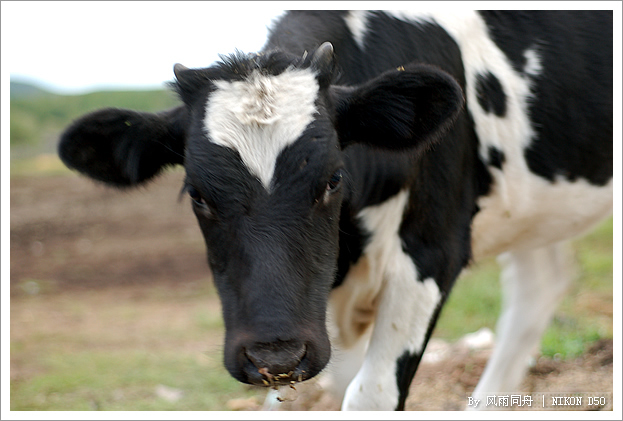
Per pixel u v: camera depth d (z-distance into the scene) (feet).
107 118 6.64
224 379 9.46
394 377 6.94
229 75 6.46
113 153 6.74
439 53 7.15
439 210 7.01
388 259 7.00
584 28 7.60
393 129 6.55
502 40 7.39
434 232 7.01
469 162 7.18
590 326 9.55
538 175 7.41
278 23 7.17
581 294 11.27
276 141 6.29
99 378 9.65
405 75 6.46
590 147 7.52
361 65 7.04
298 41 6.93
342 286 7.09
